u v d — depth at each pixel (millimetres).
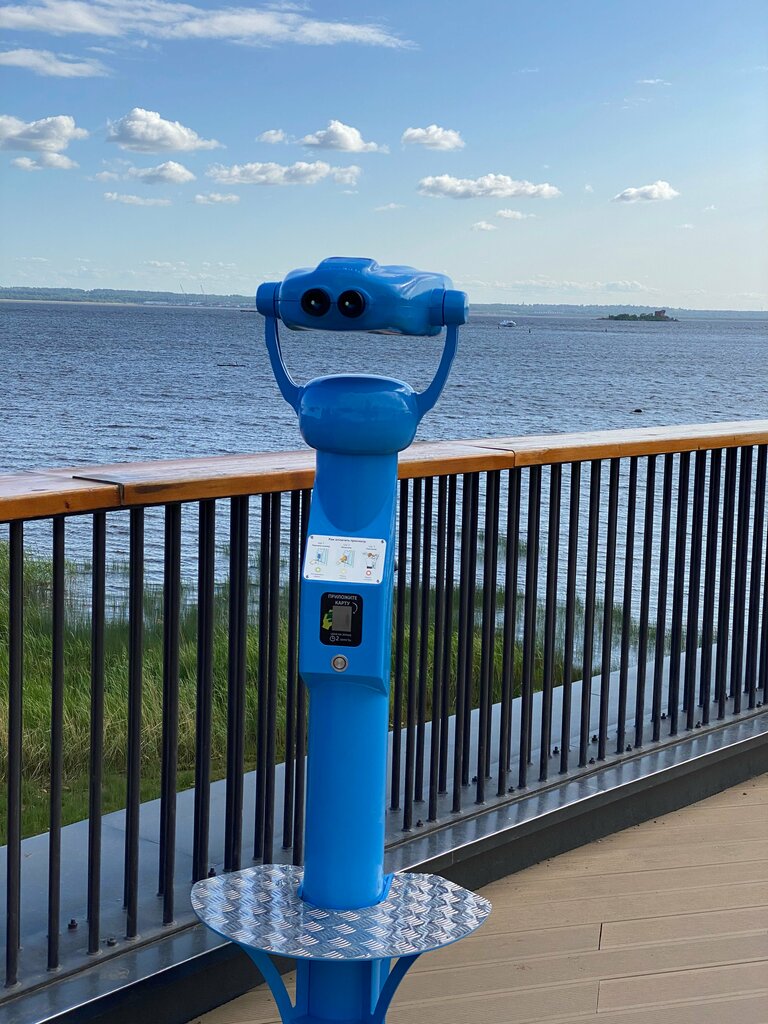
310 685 1771
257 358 124125
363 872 1818
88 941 2064
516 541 2809
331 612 1725
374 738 1786
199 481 1993
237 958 2211
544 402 77500
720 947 2455
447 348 1755
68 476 1951
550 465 2869
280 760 3697
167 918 2162
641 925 2541
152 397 72250
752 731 3420
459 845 2592
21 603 1837
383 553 1729
